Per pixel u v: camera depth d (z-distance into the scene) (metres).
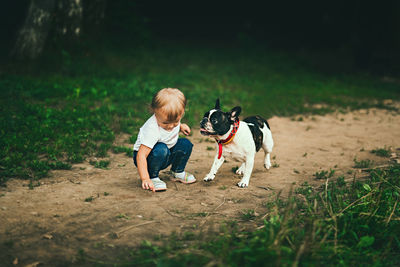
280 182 4.49
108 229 3.14
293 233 2.95
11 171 4.25
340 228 3.12
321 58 18.30
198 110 8.05
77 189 3.96
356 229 3.13
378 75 15.91
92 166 4.74
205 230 3.16
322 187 4.27
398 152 5.95
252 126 4.35
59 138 5.61
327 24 21.75
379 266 2.67
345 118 8.70
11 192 3.76
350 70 16.36
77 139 5.62
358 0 16.98
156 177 4.06
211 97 9.43
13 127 5.84
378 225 3.18
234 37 21.94
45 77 9.66
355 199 3.80
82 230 3.10
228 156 4.31
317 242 2.80
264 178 4.63
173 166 4.28
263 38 21.86
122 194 3.88
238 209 3.65
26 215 3.28
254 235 2.94
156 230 3.16
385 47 18.02
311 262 2.57
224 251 2.64
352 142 6.60
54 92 8.37
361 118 8.77
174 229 3.18
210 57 16.33
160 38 19.81
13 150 5.00
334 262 2.72
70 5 11.20
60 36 11.23
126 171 4.64
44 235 2.95
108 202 3.67
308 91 11.47
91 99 8.34
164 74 11.97
